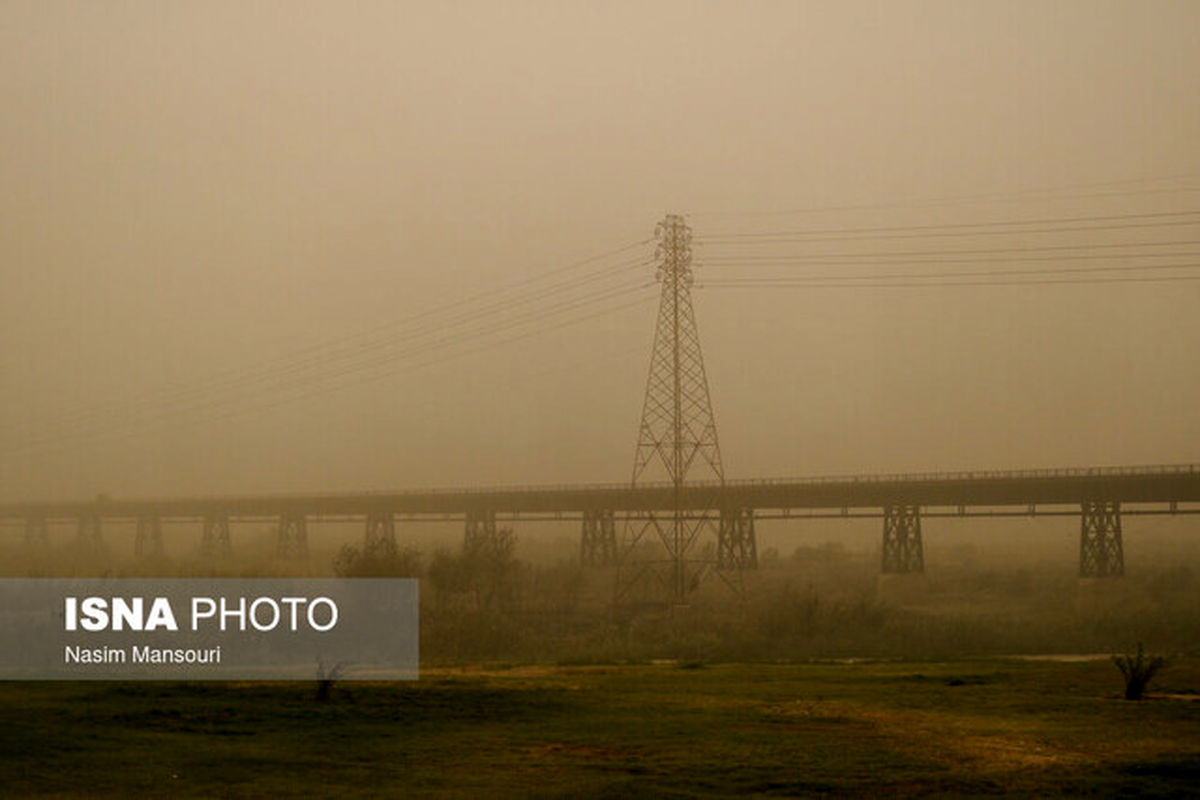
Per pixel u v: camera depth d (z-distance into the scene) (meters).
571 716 34.31
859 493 117.25
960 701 37.62
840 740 30.06
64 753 27.95
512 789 24.27
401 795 23.70
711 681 44.34
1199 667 48.41
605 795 23.56
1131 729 31.56
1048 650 70.94
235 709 34.84
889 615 86.50
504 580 94.94
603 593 109.44
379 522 152.38
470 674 47.56
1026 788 24.06
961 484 111.56
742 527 122.62
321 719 33.34
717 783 24.75
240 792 24.02
